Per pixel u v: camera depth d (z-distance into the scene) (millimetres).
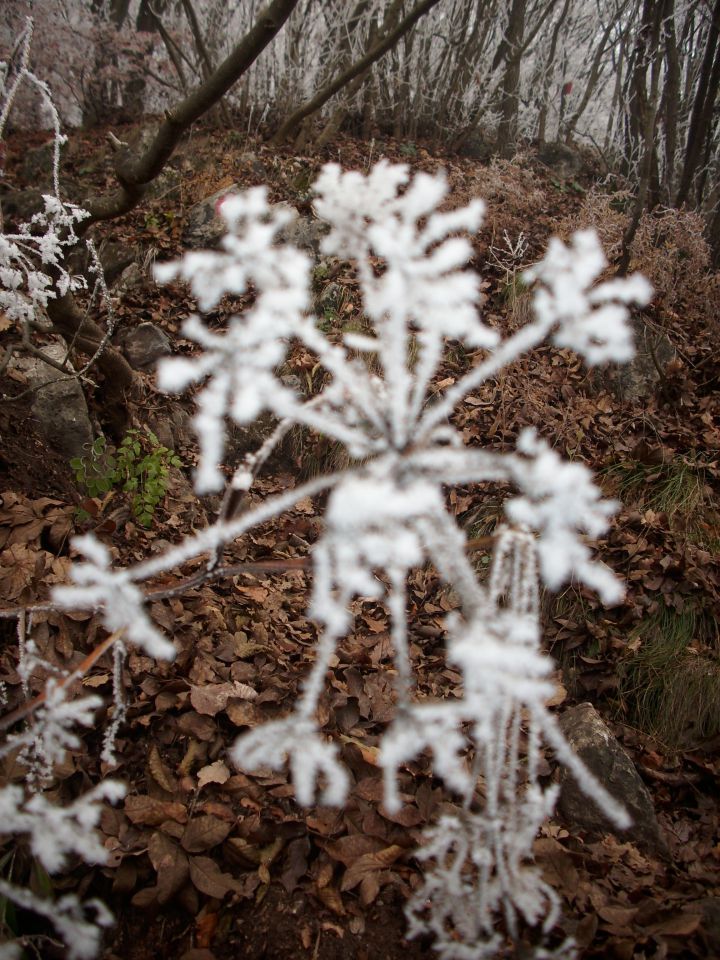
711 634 2674
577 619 2750
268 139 6324
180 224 5098
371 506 709
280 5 2113
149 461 2873
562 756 960
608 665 2613
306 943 1655
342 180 893
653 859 1983
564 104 7984
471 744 2186
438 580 2992
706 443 3467
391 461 854
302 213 5000
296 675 2346
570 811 2080
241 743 821
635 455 3312
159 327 4137
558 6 8109
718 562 2828
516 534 1062
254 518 915
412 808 1915
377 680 2416
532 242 4832
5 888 1043
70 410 3125
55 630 2225
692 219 4820
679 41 6656
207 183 5398
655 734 2494
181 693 2164
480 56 6941
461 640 783
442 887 1240
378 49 5004
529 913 1152
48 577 2365
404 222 830
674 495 3109
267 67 6582
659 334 4070
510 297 4285
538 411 3600
